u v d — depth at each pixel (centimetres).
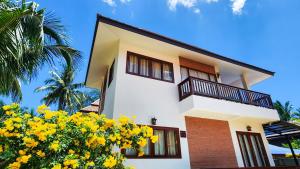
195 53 889
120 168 378
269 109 912
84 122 369
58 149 311
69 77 1884
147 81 779
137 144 403
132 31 725
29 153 308
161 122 723
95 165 340
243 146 880
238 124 918
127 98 702
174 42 814
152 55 856
